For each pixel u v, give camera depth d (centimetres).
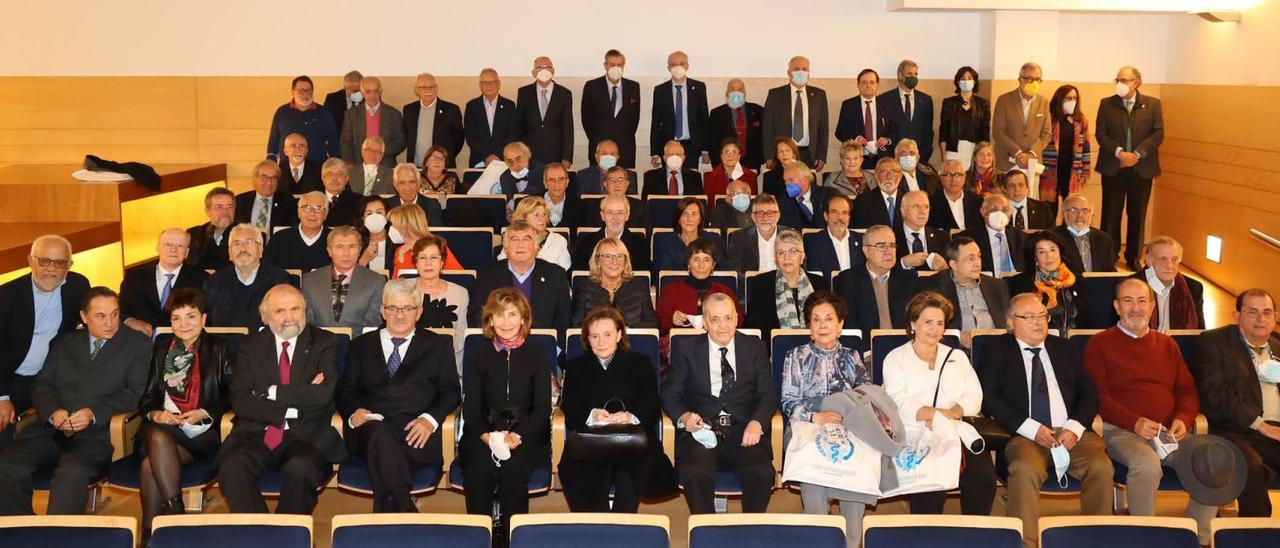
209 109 1041
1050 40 1002
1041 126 946
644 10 1030
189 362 464
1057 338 480
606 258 553
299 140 831
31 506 448
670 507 501
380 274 562
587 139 1046
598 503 434
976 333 496
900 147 796
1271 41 828
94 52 1034
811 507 438
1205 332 494
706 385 467
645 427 452
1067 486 455
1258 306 480
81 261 787
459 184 850
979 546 313
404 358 470
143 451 440
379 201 655
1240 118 881
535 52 1034
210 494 510
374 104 939
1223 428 478
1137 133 913
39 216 814
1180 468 446
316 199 638
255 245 554
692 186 851
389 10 1025
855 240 651
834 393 447
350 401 464
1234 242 893
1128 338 489
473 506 434
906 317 470
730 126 946
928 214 696
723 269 643
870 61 1036
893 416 436
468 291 575
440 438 459
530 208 637
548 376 463
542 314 556
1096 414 468
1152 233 1077
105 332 473
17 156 1050
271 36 1030
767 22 1032
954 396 459
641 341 484
